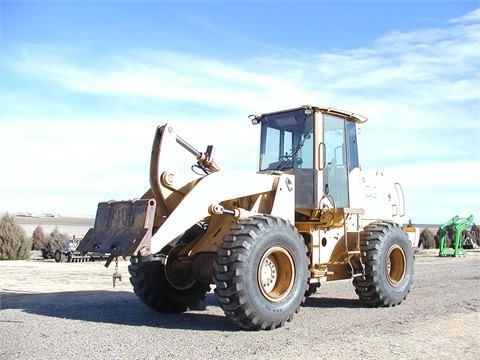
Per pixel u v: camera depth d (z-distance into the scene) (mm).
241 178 7027
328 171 8195
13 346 5336
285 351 5121
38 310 7734
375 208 9336
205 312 7785
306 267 6797
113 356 4926
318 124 8102
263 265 6320
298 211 8039
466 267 17234
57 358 4855
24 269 16297
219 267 6082
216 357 4898
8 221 22859
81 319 6965
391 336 5805
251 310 6039
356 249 8367
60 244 24547
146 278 7398
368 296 8219
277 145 8555
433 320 6828
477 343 5500
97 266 18266
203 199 6570
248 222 6406
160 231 6211
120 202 6555
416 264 19109
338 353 5035
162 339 5672
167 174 6691
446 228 26312
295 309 6535
